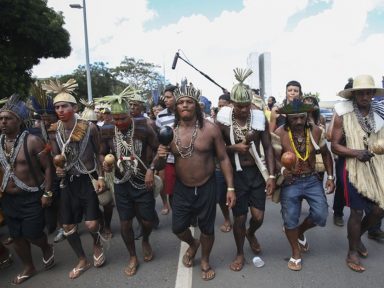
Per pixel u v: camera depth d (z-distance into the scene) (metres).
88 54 16.72
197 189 3.45
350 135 3.55
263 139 3.71
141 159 3.74
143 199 3.75
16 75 18.55
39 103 4.42
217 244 4.48
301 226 3.97
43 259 3.96
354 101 3.64
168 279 3.65
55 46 20.97
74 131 3.69
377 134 3.56
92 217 3.80
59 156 3.52
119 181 3.69
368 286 3.32
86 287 3.56
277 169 3.75
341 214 4.93
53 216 4.77
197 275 3.68
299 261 3.71
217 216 5.68
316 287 3.34
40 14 19.98
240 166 3.61
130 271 3.77
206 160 3.43
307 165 3.65
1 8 17.70
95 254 3.98
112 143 3.73
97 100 3.87
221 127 3.73
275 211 5.77
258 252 4.14
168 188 5.13
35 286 3.63
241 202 3.67
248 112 3.63
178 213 3.55
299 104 3.52
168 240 4.73
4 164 3.53
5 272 3.99
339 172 3.83
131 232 3.82
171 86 5.53
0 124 3.51
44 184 3.70
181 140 3.41
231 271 3.74
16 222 3.64
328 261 3.87
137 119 3.74
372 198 3.46
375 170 3.52
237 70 3.62
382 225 4.80
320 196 3.64
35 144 3.59
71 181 3.73
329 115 22.52
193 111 3.34
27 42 19.91
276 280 3.51
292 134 3.67
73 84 3.77
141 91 4.76
